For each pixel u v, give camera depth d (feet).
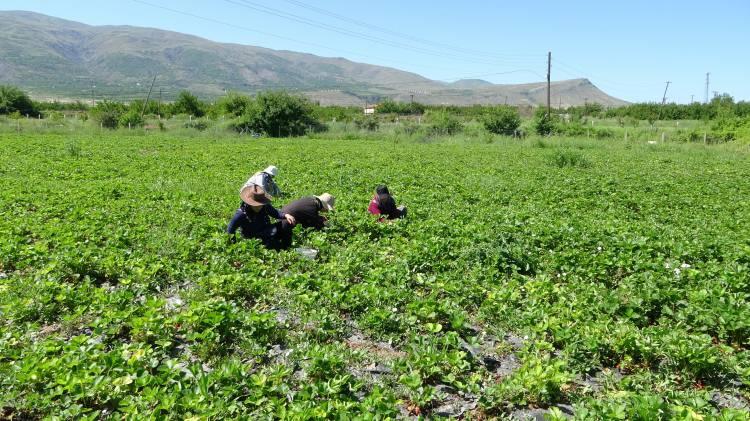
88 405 16.35
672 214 49.83
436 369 18.43
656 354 20.12
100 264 27.40
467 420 16.69
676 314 23.98
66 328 21.26
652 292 25.40
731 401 18.29
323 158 94.27
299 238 34.81
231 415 15.72
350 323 23.20
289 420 15.08
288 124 181.27
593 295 26.00
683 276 28.50
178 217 38.42
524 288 27.63
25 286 24.32
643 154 125.08
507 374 19.60
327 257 32.24
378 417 15.20
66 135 145.07
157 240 31.96
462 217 42.39
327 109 270.26
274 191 32.63
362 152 110.83
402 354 20.79
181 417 15.35
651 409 15.74
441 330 23.11
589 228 38.81
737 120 170.71
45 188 50.37
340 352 19.77
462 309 24.66
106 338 20.30
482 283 27.86
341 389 17.35
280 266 29.71
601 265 30.45
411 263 30.42
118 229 33.47
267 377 17.66
